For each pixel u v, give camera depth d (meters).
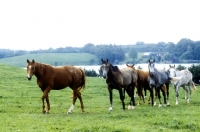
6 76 39.62
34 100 25.17
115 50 129.00
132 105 23.12
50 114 18.72
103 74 19.45
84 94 29.30
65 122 15.71
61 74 19.33
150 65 22.64
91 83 38.81
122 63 121.81
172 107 22.20
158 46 161.88
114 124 14.92
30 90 30.62
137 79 22.83
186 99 27.33
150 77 22.45
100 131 13.43
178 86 24.64
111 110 20.41
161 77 22.72
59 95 28.33
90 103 24.39
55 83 19.23
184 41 125.06
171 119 16.08
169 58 116.75
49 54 147.50
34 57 139.88
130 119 16.48
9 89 30.33
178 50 125.62
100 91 31.70
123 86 20.73
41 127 14.57
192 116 17.06
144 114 17.81
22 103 23.41
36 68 18.44
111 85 20.23
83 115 18.28
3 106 21.50
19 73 44.38
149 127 14.57
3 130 13.80
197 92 32.56
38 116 17.67
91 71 60.09
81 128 13.91
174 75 24.48
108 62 19.92
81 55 140.50
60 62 128.38
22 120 16.27
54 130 13.98
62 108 21.59
